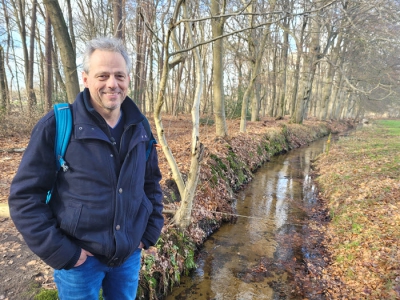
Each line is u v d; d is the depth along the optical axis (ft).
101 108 5.42
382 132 74.74
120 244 5.33
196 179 15.98
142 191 6.04
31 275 10.15
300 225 22.09
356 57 74.23
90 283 5.58
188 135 42.27
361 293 13.01
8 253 11.41
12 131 34.65
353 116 193.77
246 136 42.39
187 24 15.97
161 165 23.38
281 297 13.85
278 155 48.65
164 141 15.89
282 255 17.65
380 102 127.65
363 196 22.93
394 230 16.60
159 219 6.79
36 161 4.82
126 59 5.56
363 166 32.17
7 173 20.89
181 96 95.61
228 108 75.00
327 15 29.40
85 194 5.06
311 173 38.34
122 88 5.41
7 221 13.88
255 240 19.54
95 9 54.65
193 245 16.98
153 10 19.93
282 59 85.20
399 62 53.72
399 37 33.83
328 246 18.33
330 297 13.53
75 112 5.19
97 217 5.11
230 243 19.01
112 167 5.28
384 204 20.58
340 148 49.62
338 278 14.78
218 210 22.25
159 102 14.71
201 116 68.54
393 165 30.12
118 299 6.29
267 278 15.33
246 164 35.19
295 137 61.72
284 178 35.50
